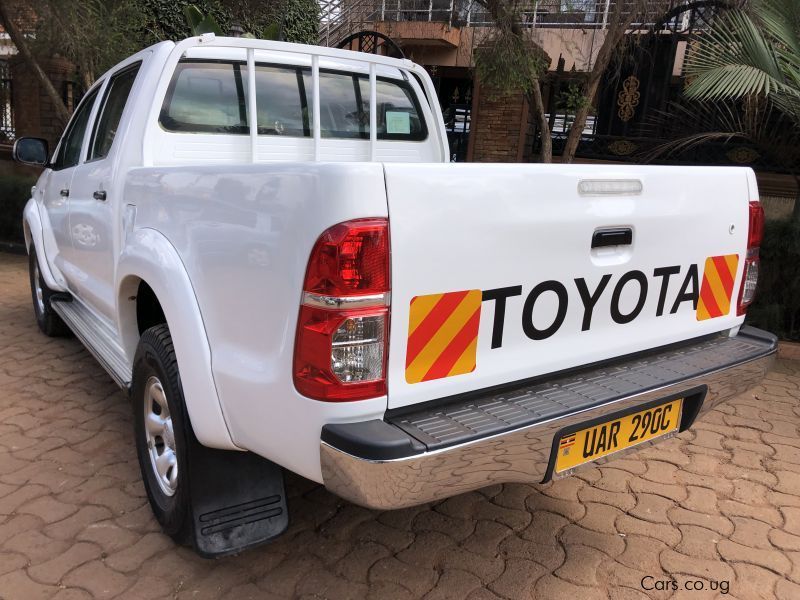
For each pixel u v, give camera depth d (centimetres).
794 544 274
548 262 214
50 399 393
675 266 254
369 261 176
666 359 256
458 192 190
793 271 544
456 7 848
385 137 416
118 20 739
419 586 241
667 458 349
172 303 227
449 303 193
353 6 1084
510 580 246
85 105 428
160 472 263
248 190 199
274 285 189
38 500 287
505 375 213
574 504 302
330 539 269
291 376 185
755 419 403
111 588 235
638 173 234
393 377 186
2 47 1055
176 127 323
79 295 417
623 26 662
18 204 876
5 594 229
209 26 782
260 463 237
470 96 1082
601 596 239
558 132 941
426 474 179
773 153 593
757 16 544
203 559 253
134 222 280
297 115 370
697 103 738
